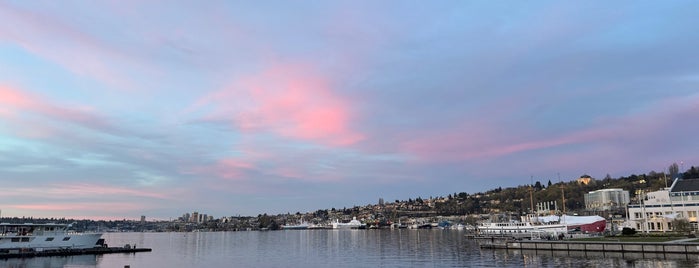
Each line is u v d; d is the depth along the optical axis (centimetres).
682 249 10600
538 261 10962
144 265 12681
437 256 13950
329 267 11744
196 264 13100
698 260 9775
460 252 14975
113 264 12738
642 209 19250
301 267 11906
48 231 15100
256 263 13300
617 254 11306
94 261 13375
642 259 10281
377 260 13362
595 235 17475
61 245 15100
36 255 13888
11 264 12331
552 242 13125
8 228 14275
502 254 13312
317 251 18162
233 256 16062
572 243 12606
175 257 15500
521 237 19150
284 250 19238
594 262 10169
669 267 8869
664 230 18388
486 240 19325
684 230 15762
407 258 13700
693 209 18462
